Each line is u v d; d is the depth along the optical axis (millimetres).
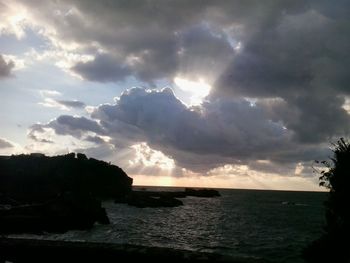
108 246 9086
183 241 43844
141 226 59312
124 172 170750
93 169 150125
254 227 63125
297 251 37312
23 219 42188
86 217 51031
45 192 116688
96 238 42812
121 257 8672
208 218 82188
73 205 50625
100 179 151125
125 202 130625
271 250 37969
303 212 105625
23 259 9273
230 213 99812
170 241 43406
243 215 92812
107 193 150875
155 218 78875
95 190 146250
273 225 67438
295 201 185625
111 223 59562
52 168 132250
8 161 129125
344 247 14148
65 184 128750
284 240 46188
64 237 42062
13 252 9305
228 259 8195
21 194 112125
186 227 61031
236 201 180125
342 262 13836
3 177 120000
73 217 48250
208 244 41812
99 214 56125
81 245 9109
